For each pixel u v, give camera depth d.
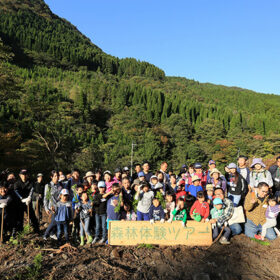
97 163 35.47
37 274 4.09
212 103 163.50
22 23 178.00
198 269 4.24
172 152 68.81
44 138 25.39
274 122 93.88
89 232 5.85
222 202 5.17
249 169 5.81
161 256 4.68
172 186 6.75
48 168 23.52
